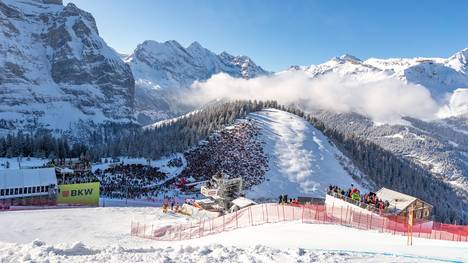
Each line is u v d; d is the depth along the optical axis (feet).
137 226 150.61
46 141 425.69
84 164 310.45
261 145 458.50
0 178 223.71
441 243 79.30
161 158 404.16
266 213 129.08
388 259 53.36
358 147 547.49
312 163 435.12
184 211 197.36
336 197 148.05
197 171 378.53
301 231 97.45
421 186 497.05
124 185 311.47
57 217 167.32
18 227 143.33
